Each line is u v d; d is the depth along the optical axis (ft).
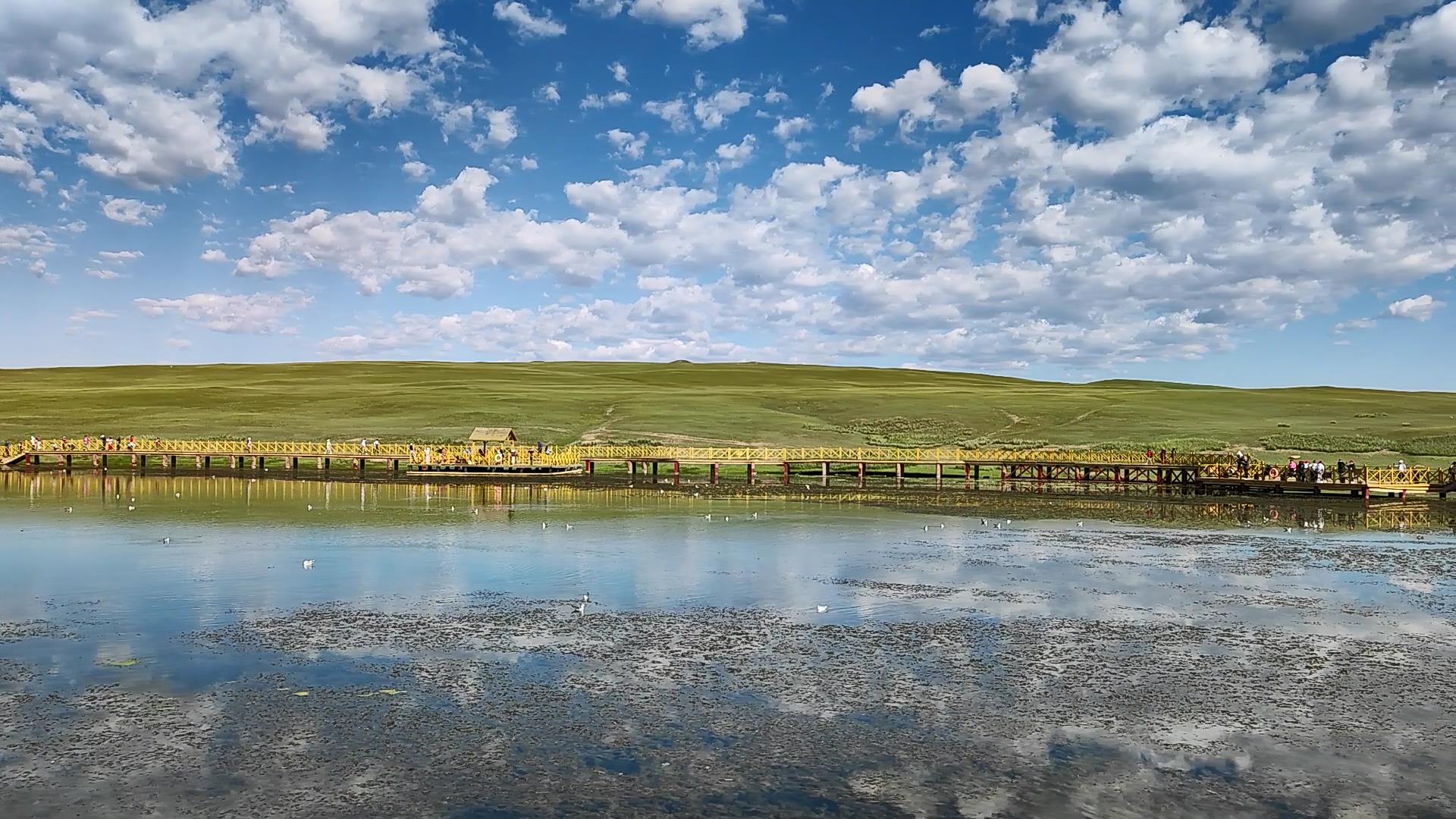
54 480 224.12
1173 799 44.55
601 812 42.57
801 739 51.16
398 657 65.67
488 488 209.97
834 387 510.99
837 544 120.47
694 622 76.64
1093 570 101.96
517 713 54.80
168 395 417.08
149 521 140.67
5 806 42.52
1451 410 390.42
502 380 515.09
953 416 384.47
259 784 45.03
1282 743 51.21
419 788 44.83
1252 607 83.76
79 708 54.80
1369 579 98.53
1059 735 52.21
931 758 48.88
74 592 86.43
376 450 266.98
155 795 43.75
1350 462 279.90
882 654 67.31
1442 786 46.09
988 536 129.59
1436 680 62.23
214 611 79.20
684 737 51.34
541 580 93.97
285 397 413.80
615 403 395.96
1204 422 363.76
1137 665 65.16
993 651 68.33
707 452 249.75
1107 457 265.54
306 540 120.98
